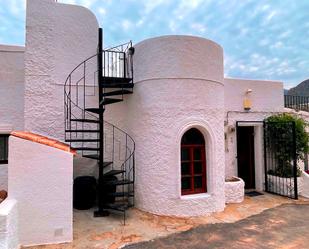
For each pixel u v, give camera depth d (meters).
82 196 6.89
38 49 7.42
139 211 6.64
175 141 6.39
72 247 4.62
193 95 6.54
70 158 5.00
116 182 6.43
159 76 6.54
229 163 8.75
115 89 7.79
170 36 6.51
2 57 7.79
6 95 7.73
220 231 5.36
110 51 7.90
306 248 4.57
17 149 4.78
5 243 3.81
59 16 7.66
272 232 5.32
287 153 8.49
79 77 7.77
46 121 7.40
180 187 6.36
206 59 6.76
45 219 4.83
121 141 7.85
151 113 6.61
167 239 4.94
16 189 4.73
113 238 4.99
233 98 8.98
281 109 9.80
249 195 8.50
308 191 8.51
